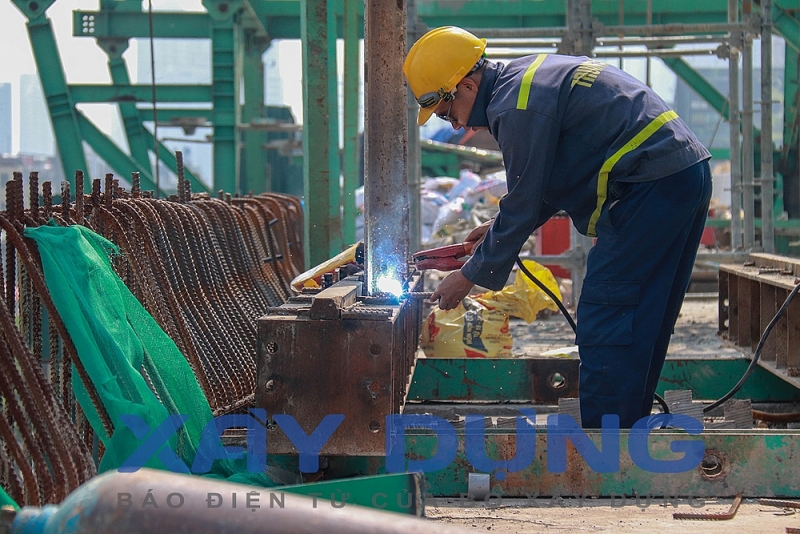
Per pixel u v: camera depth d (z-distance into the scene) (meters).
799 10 16.22
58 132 20.83
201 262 6.40
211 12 21.31
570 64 5.16
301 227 12.66
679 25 12.20
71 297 4.19
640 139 4.99
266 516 2.17
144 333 4.80
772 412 7.04
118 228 5.23
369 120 5.18
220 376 5.78
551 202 5.42
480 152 27.00
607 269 5.17
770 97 13.33
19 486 3.64
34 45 20.50
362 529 2.13
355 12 12.23
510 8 19.97
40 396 3.74
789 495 4.42
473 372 7.16
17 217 4.32
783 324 6.69
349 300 4.56
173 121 22.28
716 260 13.62
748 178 13.73
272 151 28.92
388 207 5.20
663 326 5.71
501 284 5.15
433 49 5.18
